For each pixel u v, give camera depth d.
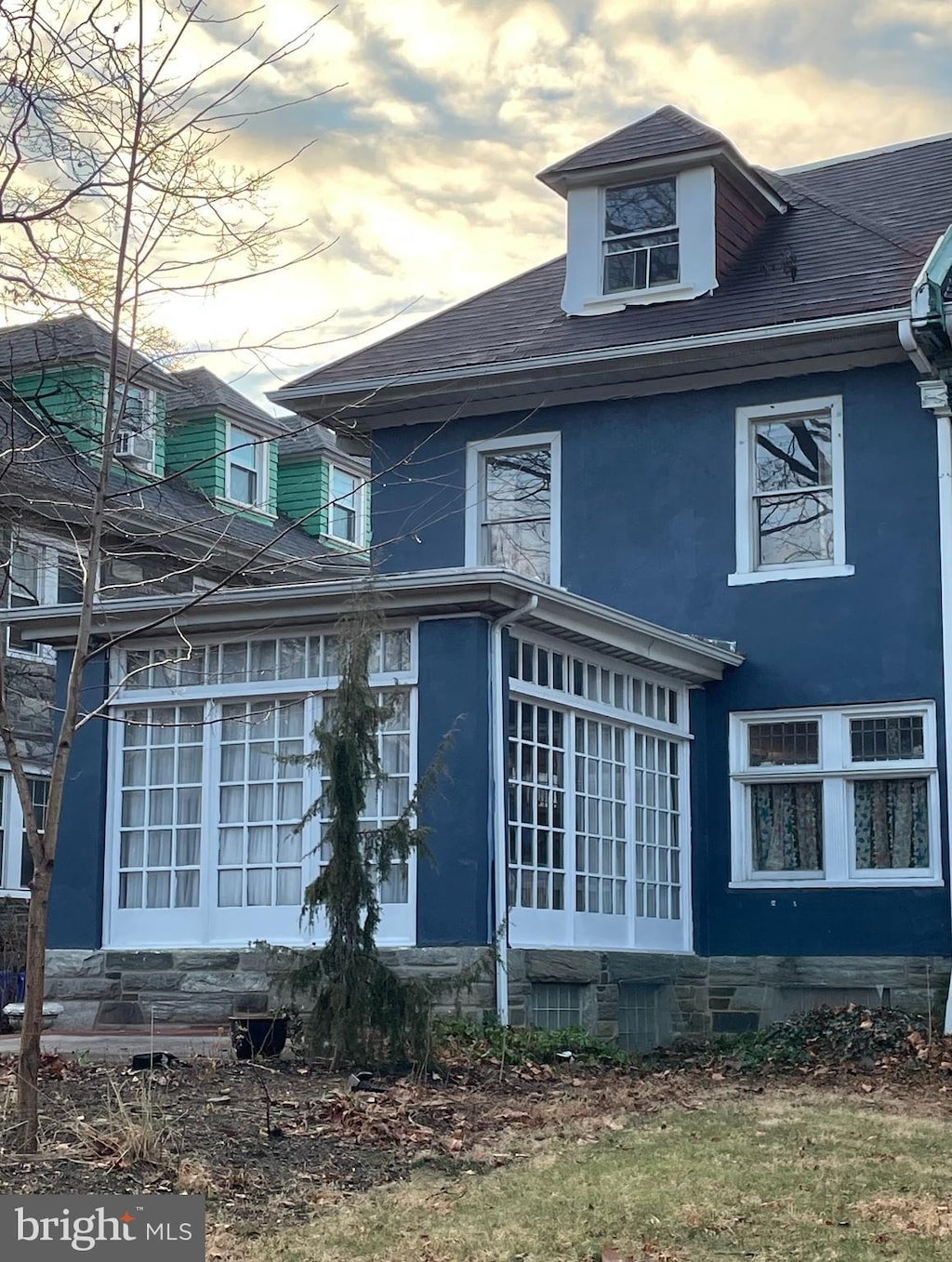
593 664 14.19
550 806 13.33
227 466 24.25
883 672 15.44
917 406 15.62
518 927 12.66
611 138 17.53
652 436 16.73
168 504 20.88
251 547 20.95
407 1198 7.05
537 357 16.70
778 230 17.97
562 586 16.91
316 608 12.80
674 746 15.74
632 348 16.23
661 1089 10.72
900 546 15.52
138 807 13.59
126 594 20.05
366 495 28.41
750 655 16.02
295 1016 10.53
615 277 17.47
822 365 15.93
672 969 15.06
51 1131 7.66
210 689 13.31
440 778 12.46
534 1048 11.48
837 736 15.58
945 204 17.41
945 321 14.60
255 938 12.91
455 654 12.57
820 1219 6.79
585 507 16.92
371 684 12.88
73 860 13.61
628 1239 6.45
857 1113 9.82
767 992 15.47
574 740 13.77
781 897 15.58
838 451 15.88
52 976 13.48
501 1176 7.55
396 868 12.67
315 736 10.31
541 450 17.39
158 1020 13.05
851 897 15.30
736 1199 7.16
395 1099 9.09
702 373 16.39
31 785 19.25
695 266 16.97
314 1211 6.78
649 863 15.02
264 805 13.08
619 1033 14.30
